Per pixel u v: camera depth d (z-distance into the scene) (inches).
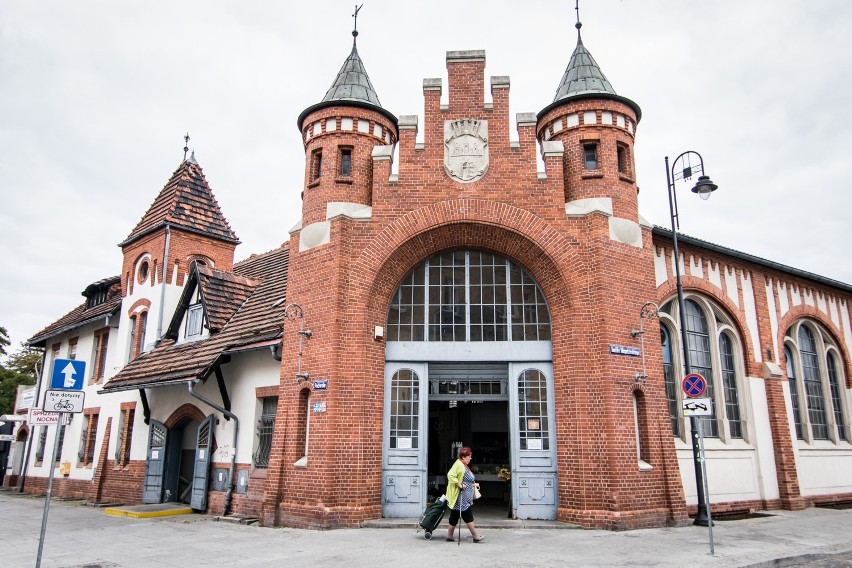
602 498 531.5
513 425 581.6
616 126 631.2
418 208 603.5
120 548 456.8
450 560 393.4
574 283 580.7
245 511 627.5
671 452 571.2
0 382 2037.4
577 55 685.3
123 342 963.3
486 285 616.1
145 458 823.1
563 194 602.2
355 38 713.0
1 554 438.3
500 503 698.8
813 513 709.9
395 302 616.4
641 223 627.5
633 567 372.2
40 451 1168.2
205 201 1006.4
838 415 917.8
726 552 424.2
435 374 607.2
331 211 611.8
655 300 608.7
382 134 655.8
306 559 401.4
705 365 747.4
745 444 745.0
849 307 973.2
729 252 772.0
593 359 561.6
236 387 695.7
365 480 554.6
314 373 574.9
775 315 836.0
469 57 637.9
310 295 601.0
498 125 619.5
